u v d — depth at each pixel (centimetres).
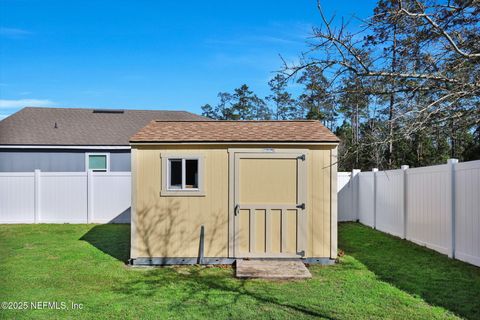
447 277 667
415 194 979
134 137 827
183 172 820
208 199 820
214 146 820
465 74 410
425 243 927
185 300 573
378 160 463
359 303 548
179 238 816
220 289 628
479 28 455
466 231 754
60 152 1728
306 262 806
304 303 552
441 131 427
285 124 934
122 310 531
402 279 664
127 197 1465
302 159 814
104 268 773
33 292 613
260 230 815
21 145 1677
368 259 823
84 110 2109
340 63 413
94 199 1457
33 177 1446
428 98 439
